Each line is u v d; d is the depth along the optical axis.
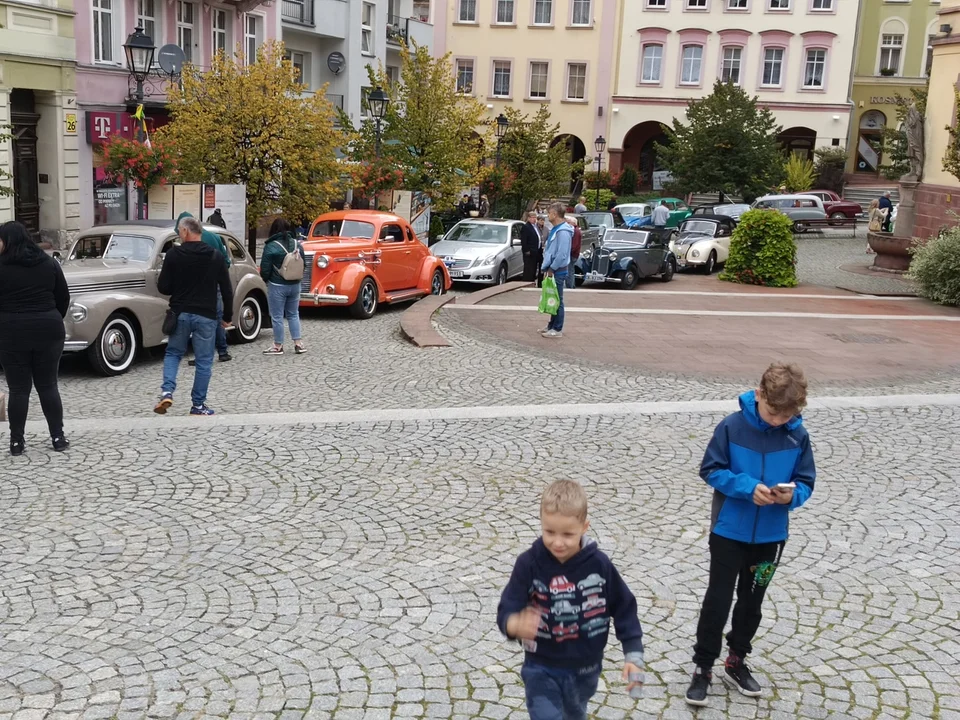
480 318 15.69
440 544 6.38
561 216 13.80
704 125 44.44
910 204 26.95
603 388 11.02
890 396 11.03
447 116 29.16
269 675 4.70
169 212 20.25
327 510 6.93
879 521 7.00
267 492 7.27
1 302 7.82
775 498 4.32
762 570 4.49
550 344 13.67
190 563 5.99
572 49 54.81
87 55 25.30
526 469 7.96
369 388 10.77
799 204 41.84
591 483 7.67
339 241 17.20
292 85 22.84
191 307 9.19
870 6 59.38
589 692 3.77
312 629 5.18
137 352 12.52
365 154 28.52
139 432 8.80
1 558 6.01
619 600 3.75
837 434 9.31
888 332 16.14
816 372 12.51
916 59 59.28
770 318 17.25
